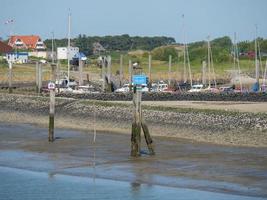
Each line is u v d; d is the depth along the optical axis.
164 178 40.28
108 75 131.50
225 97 111.31
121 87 133.00
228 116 69.62
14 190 37.97
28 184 39.66
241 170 42.38
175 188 37.34
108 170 43.56
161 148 53.69
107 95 111.00
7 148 55.34
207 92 117.50
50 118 59.59
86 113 84.56
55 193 36.84
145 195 35.81
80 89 127.62
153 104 86.19
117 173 42.41
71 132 67.56
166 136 62.66
